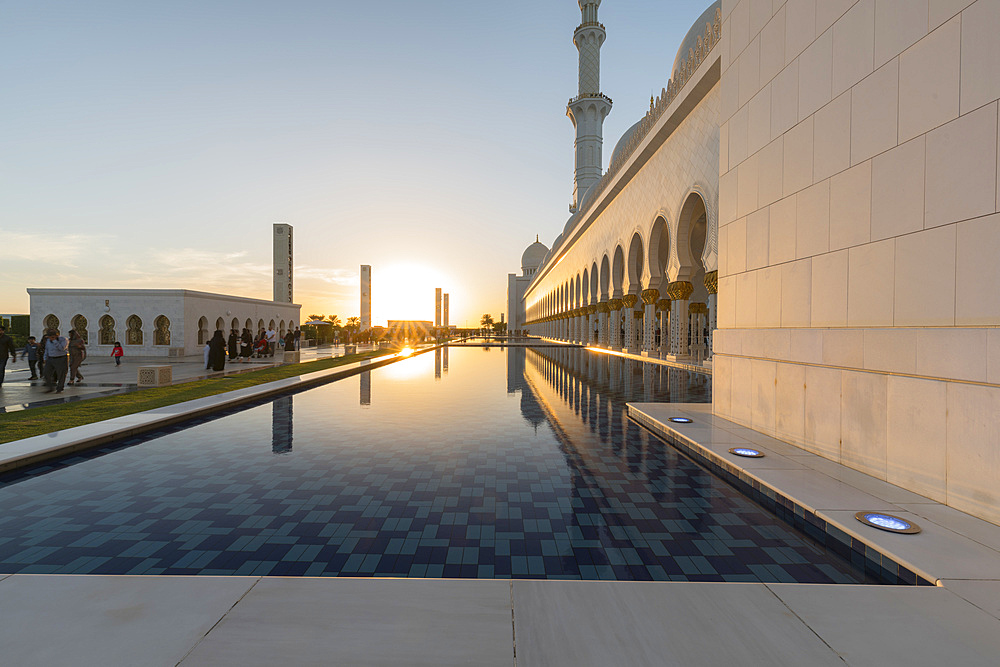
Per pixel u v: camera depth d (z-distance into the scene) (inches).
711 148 498.3
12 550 113.2
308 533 123.5
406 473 173.0
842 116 163.9
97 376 505.7
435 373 547.8
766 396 206.7
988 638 72.9
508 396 362.6
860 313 156.3
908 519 116.0
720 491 155.4
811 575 102.7
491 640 71.7
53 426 237.9
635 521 131.7
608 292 949.2
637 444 215.5
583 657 68.1
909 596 84.8
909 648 70.6
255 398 337.7
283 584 88.0
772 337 203.5
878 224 148.8
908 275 137.9
